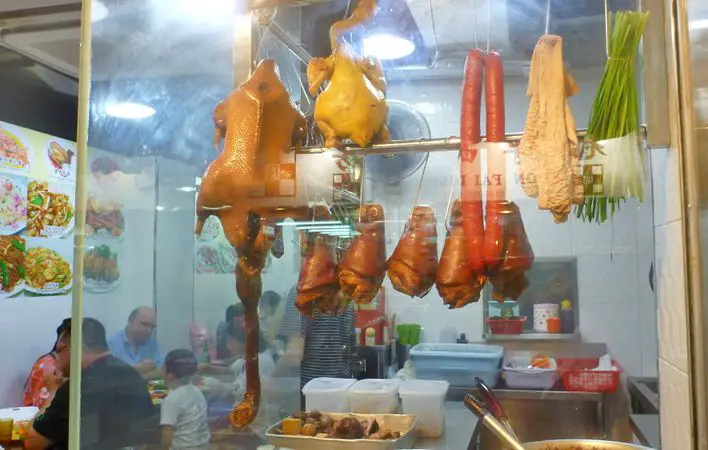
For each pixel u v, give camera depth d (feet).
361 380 5.41
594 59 4.26
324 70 4.54
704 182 3.21
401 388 5.09
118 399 4.52
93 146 4.40
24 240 10.21
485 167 4.17
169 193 5.93
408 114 5.46
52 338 10.80
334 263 4.55
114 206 4.73
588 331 4.95
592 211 4.29
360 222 4.48
